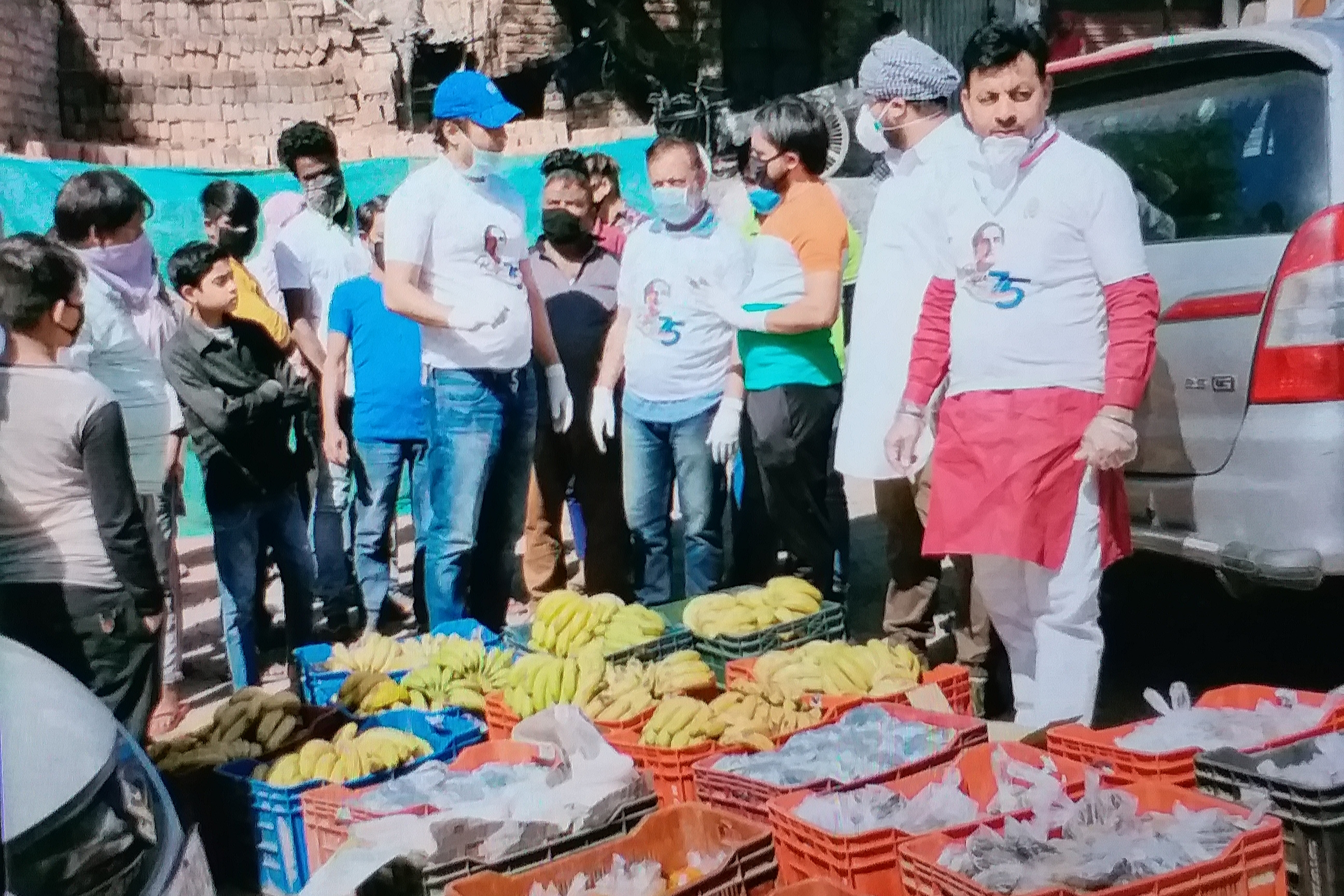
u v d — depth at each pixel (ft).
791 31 31.01
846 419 14.11
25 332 11.07
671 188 15.89
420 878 10.08
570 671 13.00
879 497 14.48
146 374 15.38
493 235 14.94
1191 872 8.43
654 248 16.25
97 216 15.26
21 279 11.00
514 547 16.49
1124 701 14.48
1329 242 11.73
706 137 27.53
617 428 18.16
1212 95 13.20
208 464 15.40
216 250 15.01
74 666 11.30
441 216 14.74
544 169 18.12
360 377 18.16
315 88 31.94
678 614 15.67
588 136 27.71
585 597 15.08
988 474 11.71
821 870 9.68
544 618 14.67
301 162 18.76
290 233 18.67
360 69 31.96
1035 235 11.39
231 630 15.88
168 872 6.98
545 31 32.55
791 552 15.87
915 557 14.64
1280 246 12.11
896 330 13.58
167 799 7.64
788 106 14.85
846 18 30.12
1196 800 9.49
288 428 16.03
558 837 10.27
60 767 6.95
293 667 15.61
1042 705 12.03
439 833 9.96
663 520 17.08
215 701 17.38
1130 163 13.98
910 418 12.58
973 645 14.24
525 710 12.78
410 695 13.79
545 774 11.03
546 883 9.68
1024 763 10.48
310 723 13.14
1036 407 11.51
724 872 9.36
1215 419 12.64
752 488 17.47
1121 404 11.11
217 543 15.69
